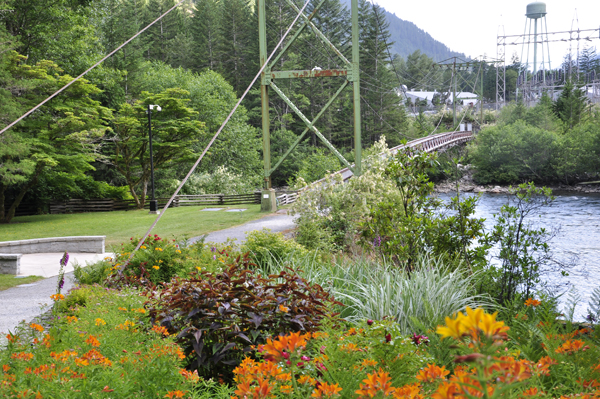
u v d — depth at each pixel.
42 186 35.41
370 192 15.41
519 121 68.75
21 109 25.42
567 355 2.88
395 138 74.25
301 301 4.20
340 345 2.90
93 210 36.72
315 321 4.13
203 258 9.10
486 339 1.04
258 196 34.94
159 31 75.50
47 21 29.81
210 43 74.56
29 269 12.14
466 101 152.25
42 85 26.09
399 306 5.29
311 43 70.62
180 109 35.47
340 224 14.45
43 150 26.59
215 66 74.88
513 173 62.75
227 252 9.41
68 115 27.33
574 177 62.06
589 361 2.79
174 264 8.72
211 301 3.99
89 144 29.11
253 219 22.02
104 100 39.03
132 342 3.52
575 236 23.17
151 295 4.75
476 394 1.11
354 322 5.09
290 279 4.33
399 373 2.76
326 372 2.63
